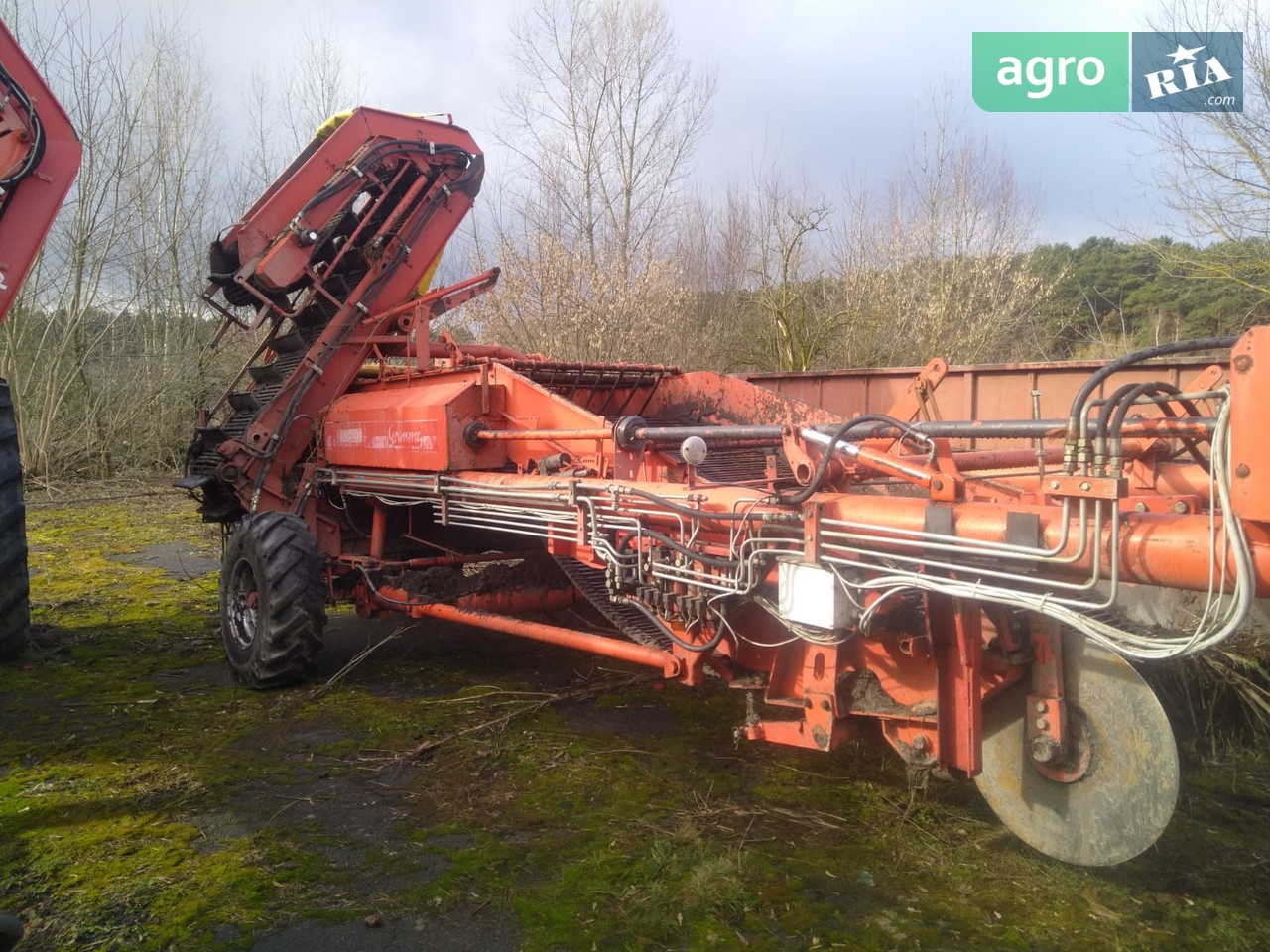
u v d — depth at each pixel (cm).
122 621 672
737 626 358
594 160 1858
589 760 404
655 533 355
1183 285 1193
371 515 600
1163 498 284
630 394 609
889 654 323
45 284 1459
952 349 1664
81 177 1457
